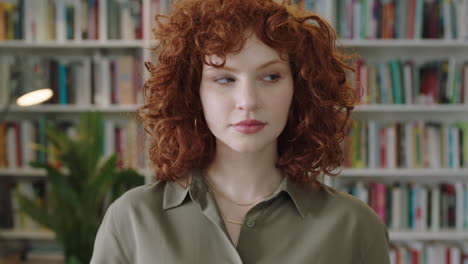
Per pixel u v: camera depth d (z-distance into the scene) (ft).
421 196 8.92
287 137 2.73
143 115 2.72
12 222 9.26
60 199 8.29
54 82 9.03
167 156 2.67
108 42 8.82
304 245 2.54
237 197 2.62
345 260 2.57
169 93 2.56
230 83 2.31
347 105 2.81
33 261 9.37
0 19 8.89
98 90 9.01
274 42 2.24
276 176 2.67
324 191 2.79
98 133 8.13
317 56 2.53
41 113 9.75
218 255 2.50
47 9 8.92
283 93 2.31
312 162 2.72
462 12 8.68
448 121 9.70
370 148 8.91
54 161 9.13
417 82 8.80
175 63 2.52
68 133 9.19
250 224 2.53
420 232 8.82
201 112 2.62
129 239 2.61
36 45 8.87
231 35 2.20
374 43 8.68
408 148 8.89
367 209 2.77
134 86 9.00
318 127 2.71
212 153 2.67
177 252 2.50
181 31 2.45
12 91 8.49
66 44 8.84
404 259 8.86
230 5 2.28
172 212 2.62
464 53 9.49
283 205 2.62
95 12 8.91
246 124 2.25
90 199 7.91
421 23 8.72
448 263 8.81
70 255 7.99
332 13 8.67
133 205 2.64
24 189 9.22
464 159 8.84
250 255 2.50
